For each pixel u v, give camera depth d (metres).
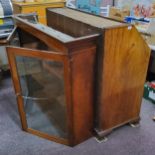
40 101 1.88
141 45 1.56
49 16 2.02
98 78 1.52
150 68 2.50
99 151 1.69
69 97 1.47
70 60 1.32
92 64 1.45
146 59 1.66
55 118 1.85
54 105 1.79
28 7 2.53
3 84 2.64
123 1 2.72
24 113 1.81
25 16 1.95
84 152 1.68
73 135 1.66
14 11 2.62
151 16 2.37
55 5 2.68
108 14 2.65
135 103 1.84
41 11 2.61
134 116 1.92
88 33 1.47
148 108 2.19
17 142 1.79
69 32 1.73
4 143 1.78
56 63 1.46
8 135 1.86
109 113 1.72
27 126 1.87
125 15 2.52
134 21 2.34
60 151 1.70
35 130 1.84
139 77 1.71
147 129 1.91
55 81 1.60
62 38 1.31
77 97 1.50
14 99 2.35
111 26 1.35
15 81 1.65
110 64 1.48
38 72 1.71
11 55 1.52
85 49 1.36
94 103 1.64
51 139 1.79
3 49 2.66
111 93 1.62
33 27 1.56
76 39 1.28
